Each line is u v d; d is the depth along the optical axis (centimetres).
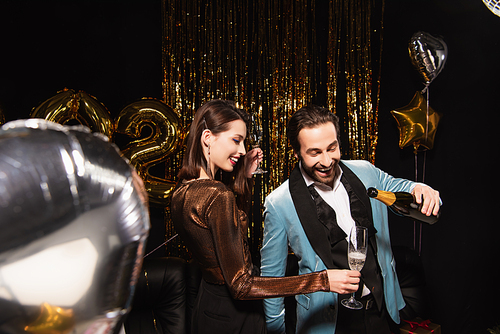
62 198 20
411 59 209
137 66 209
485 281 223
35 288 20
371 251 141
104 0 201
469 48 220
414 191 135
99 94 204
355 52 232
